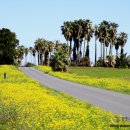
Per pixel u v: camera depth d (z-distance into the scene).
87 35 137.00
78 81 60.78
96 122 17.23
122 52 149.12
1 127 15.71
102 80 62.97
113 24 136.50
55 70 99.31
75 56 143.00
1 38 149.88
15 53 152.62
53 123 16.20
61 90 42.09
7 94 28.97
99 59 142.25
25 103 22.69
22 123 15.80
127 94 38.00
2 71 86.31
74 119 17.98
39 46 181.75
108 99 32.25
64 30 136.25
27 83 50.22
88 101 30.19
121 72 104.19
